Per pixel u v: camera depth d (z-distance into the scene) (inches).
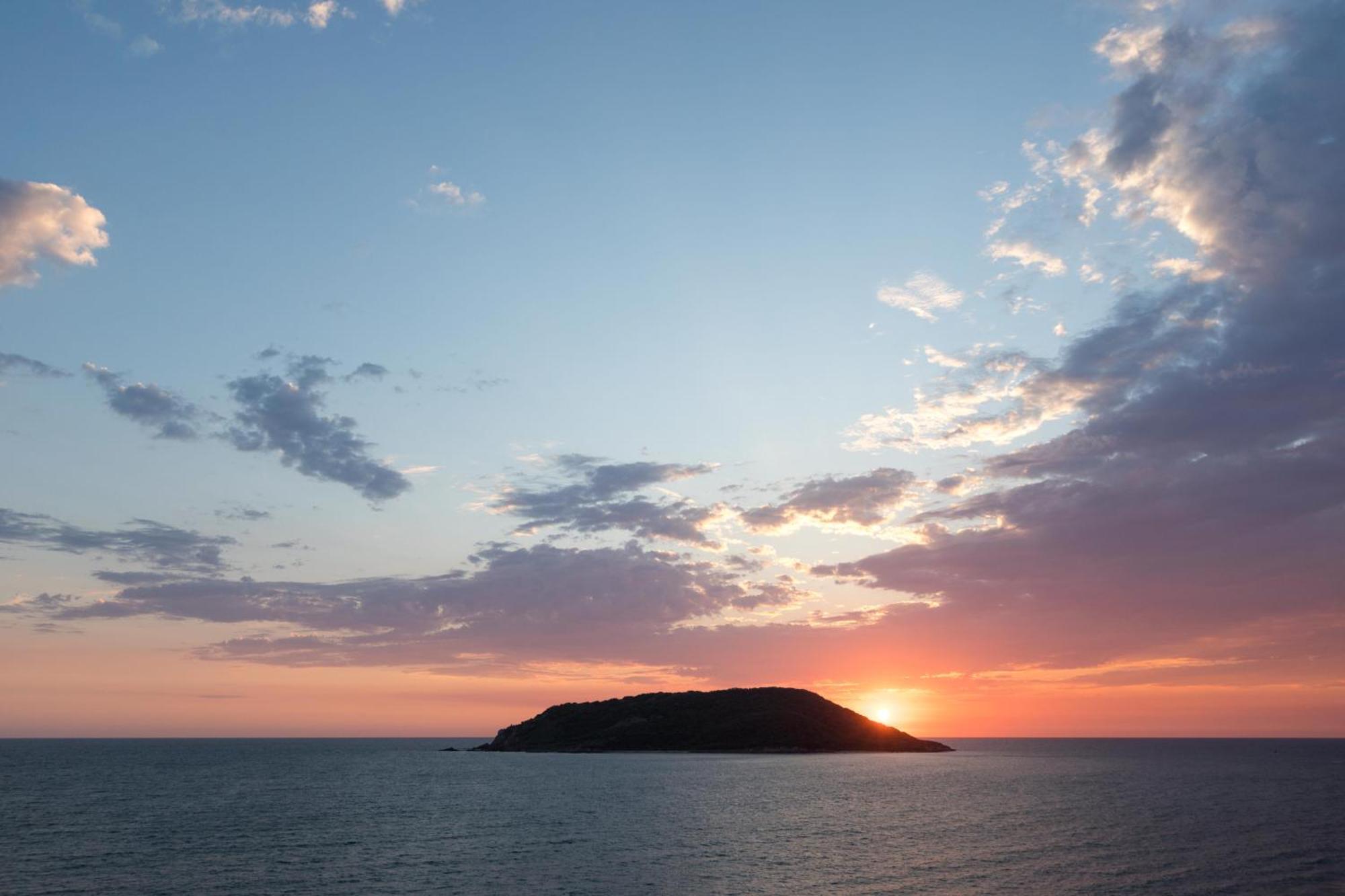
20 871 2181.3
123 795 4566.9
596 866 2174.0
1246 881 1996.8
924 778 5472.4
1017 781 5319.9
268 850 2486.5
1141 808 3661.4
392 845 2571.4
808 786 4675.2
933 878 2021.4
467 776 5910.4
